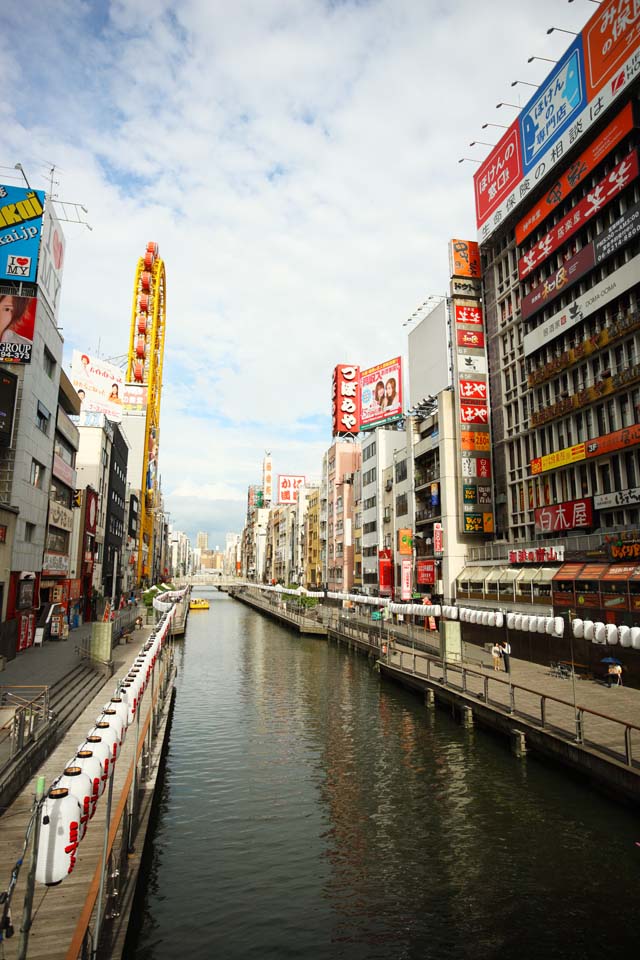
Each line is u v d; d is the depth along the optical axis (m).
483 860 14.48
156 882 13.76
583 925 11.84
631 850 14.55
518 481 47.09
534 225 44.47
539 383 43.75
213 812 17.81
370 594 71.94
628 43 33.81
